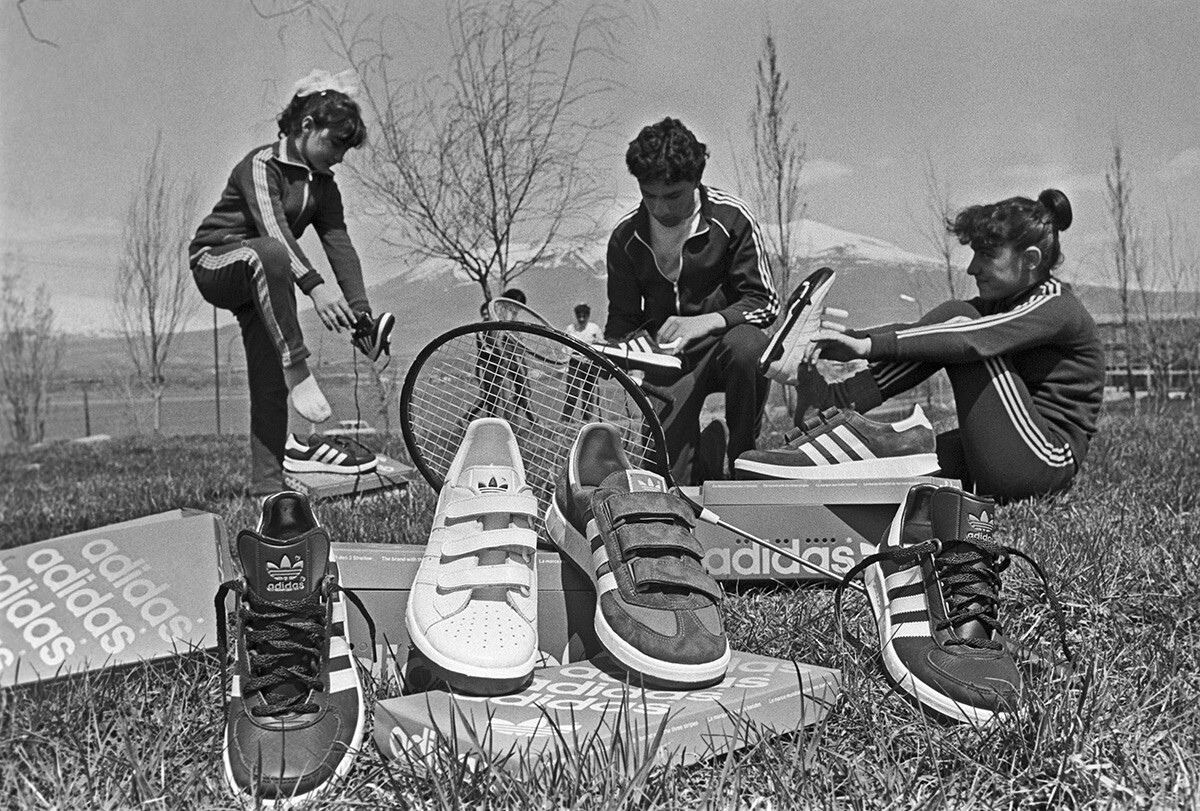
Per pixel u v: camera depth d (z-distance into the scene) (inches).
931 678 58.2
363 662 68.7
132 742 53.5
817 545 85.0
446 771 48.8
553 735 50.9
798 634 71.3
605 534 63.1
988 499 64.0
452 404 87.1
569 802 47.0
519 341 87.7
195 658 65.0
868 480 84.7
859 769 51.3
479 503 62.2
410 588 70.7
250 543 56.9
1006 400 109.5
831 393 113.3
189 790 49.4
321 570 58.4
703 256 118.8
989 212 115.1
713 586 62.7
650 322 124.4
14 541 129.6
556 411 87.8
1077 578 78.8
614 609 59.8
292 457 139.6
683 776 50.9
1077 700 57.3
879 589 66.0
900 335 106.4
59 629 64.4
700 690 57.0
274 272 127.2
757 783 50.4
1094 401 116.6
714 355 112.6
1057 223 115.0
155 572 69.5
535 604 62.1
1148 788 47.6
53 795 49.9
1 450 224.8
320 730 52.2
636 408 87.9
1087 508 108.0
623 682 59.2
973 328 107.3
